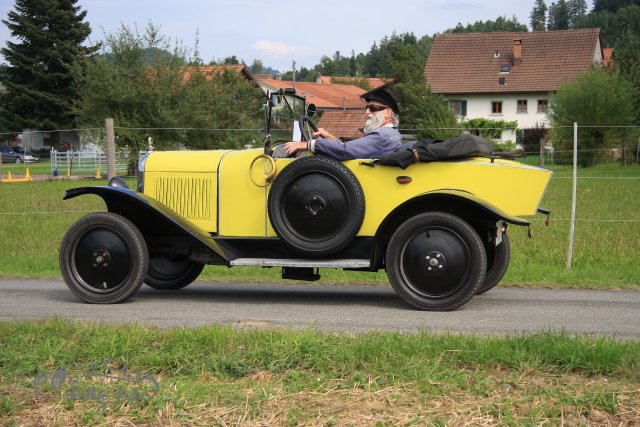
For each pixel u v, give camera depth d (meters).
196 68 35.25
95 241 7.66
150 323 6.58
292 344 5.24
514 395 4.52
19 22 63.72
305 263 7.41
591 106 37.19
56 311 7.25
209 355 5.19
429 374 4.77
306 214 7.34
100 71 34.06
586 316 7.05
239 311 7.30
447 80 66.88
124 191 7.67
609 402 4.32
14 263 10.80
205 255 8.00
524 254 11.13
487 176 7.31
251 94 39.84
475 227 7.59
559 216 15.39
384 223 7.27
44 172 40.00
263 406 4.44
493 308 7.46
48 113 63.53
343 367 4.89
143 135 29.56
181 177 8.02
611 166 29.64
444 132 37.03
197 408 4.44
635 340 5.77
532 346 5.19
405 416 4.25
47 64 64.44
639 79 41.56
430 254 7.16
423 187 7.39
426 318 6.89
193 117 33.69
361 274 9.79
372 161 7.42
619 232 12.91
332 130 37.78
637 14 141.62
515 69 65.94
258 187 7.80
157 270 8.74
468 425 4.14
